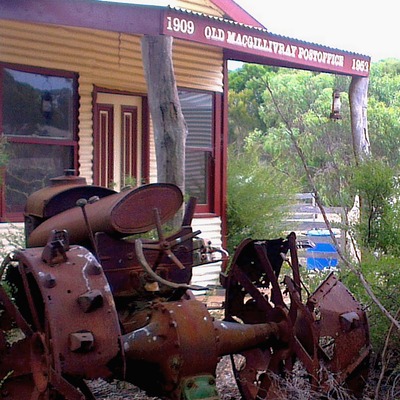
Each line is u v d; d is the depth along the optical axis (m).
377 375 5.33
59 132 9.55
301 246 5.16
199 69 11.29
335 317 4.54
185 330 4.04
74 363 3.56
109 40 10.08
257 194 12.09
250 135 22.86
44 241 4.69
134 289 4.41
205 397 3.96
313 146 8.83
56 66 9.42
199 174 11.48
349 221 7.24
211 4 11.63
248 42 8.99
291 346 4.57
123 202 4.32
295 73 27.38
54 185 5.25
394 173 6.66
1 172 7.67
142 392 5.34
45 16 7.19
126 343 3.98
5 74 8.88
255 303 5.09
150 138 10.85
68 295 3.67
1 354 4.36
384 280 5.86
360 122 11.05
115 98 10.42
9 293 4.72
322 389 4.35
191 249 4.64
